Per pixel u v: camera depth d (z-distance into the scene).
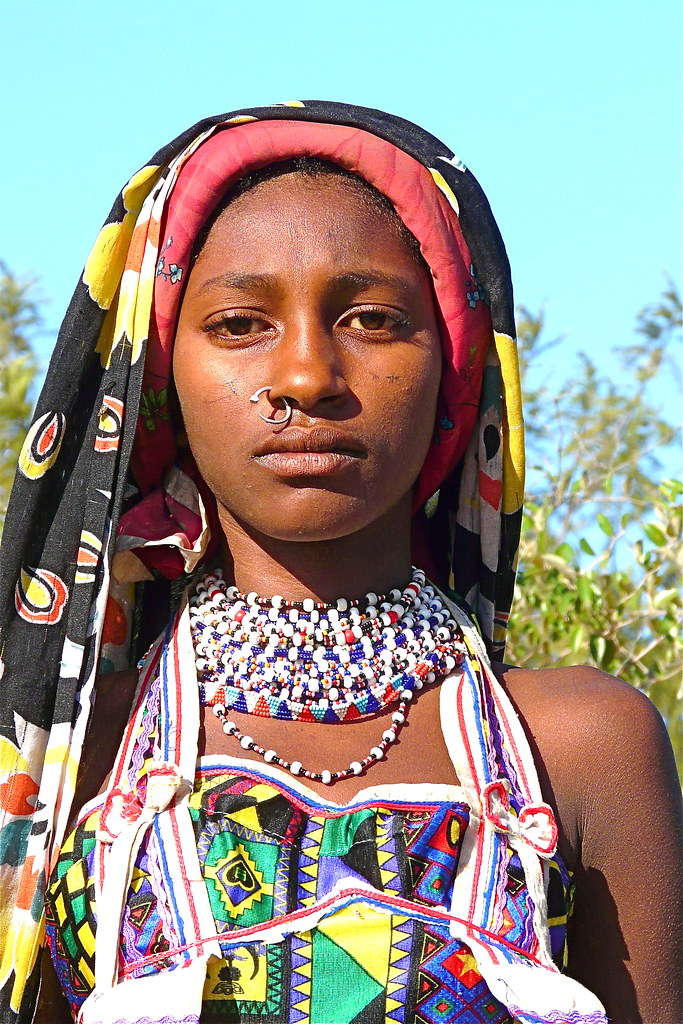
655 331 5.26
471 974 1.87
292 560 2.12
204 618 2.14
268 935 1.85
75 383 2.18
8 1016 1.98
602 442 5.00
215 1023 1.84
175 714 2.05
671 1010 2.08
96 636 2.11
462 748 2.03
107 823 1.99
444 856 1.93
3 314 4.64
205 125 2.15
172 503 2.24
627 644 3.96
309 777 1.99
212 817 1.94
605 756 2.13
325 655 2.08
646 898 2.10
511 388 2.22
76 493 2.17
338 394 1.96
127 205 2.15
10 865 2.06
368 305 2.03
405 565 2.22
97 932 1.90
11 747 2.10
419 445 2.07
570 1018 1.83
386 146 2.12
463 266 2.14
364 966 1.85
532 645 3.94
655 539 3.78
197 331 2.08
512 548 2.35
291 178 2.09
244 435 2.00
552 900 2.00
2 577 2.14
